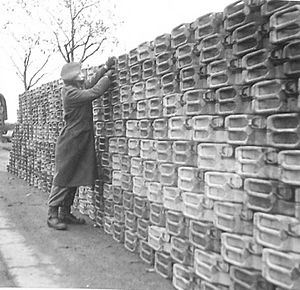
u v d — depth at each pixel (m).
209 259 3.83
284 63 3.07
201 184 4.00
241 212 3.45
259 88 3.27
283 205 3.06
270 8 3.14
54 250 5.78
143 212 5.24
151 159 4.98
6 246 5.96
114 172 6.19
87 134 6.79
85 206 7.68
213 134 3.83
